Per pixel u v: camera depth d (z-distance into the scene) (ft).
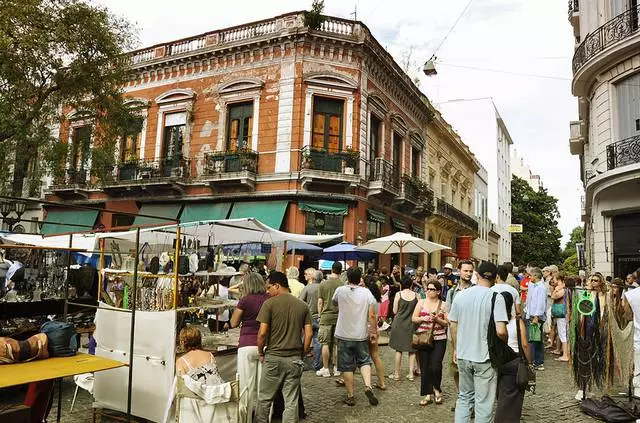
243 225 23.31
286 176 53.26
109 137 50.31
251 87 56.59
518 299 17.13
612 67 43.11
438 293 20.75
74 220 67.46
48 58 42.04
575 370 21.11
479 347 14.46
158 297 18.75
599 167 44.73
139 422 17.22
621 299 21.79
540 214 165.27
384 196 59.77
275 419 18.31
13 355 14.47
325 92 55.36
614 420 18.40
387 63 61.77
